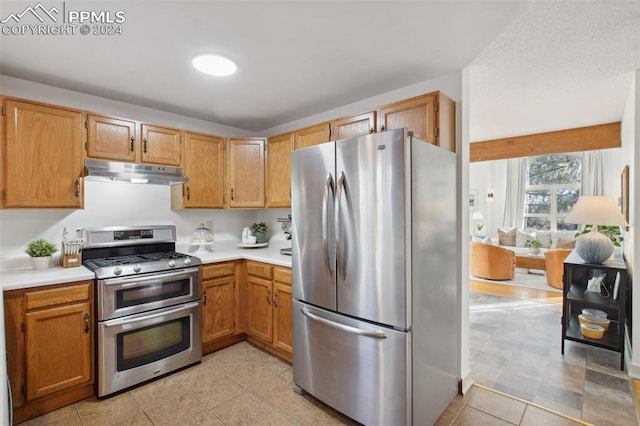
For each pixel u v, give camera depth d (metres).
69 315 2.02
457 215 2.20
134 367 2.24
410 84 2.44
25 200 2.11
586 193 6.93
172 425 1.88
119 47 1.86
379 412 1.73
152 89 2.50
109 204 2.72
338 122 2.58
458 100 2.21
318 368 2.05
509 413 1.97
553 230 7.30
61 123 2.26
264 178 3.25
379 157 1.71
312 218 2.09
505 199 7.88
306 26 1.67
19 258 2.28
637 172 2.44
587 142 4.14
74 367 2.04
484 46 1.90
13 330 1.83
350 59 2.04
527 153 4.55
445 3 1.50
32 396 1.88
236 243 3.65
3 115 2.04
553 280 5.12
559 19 1.79
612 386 2.28
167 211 3.09
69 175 2.29
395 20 1.63
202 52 1.93
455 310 2.14
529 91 2.91
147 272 2.32
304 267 2.15
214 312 2.79
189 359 2.55
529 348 2.94
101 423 1.89
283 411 2.02
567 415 1.95
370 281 1.76
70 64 2.07
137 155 2.63
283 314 2.60
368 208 1.76
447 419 1.92
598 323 2.78
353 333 1.82
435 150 1.89
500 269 5.57
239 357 2.74
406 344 1.64
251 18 1.59
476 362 2.67
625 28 1.88
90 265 2.28
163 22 1.61
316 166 2.05
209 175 3.10
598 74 2.54
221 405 2.07
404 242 1.63
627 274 2.85
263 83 2.41
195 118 3.28
